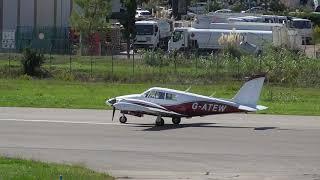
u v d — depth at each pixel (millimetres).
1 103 155750
